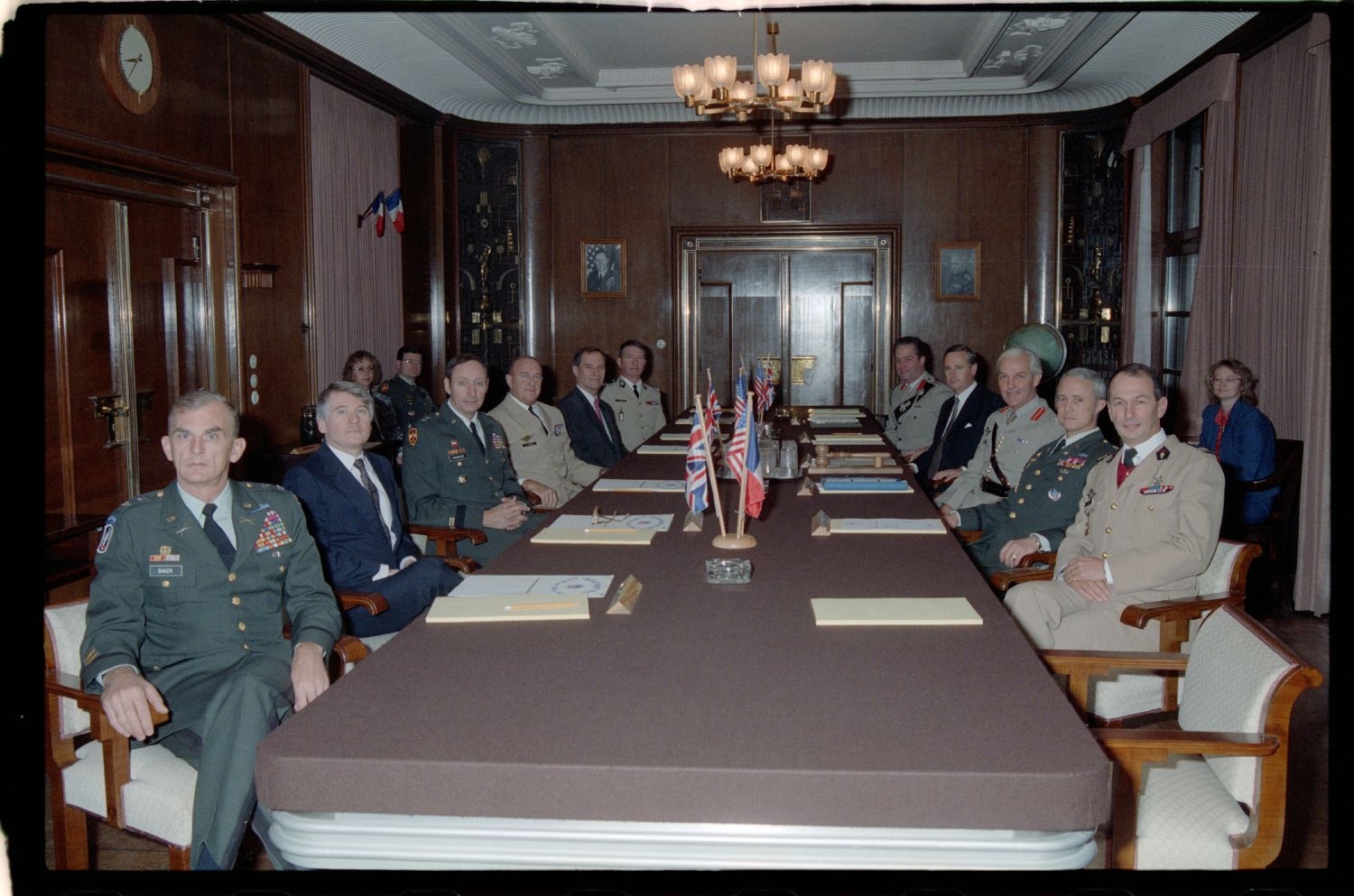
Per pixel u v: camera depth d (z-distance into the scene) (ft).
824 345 29.91
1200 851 6.23
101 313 15.60
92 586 8.03
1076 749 4.90
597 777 4.77
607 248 29.81
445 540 13.00
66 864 7.65
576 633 6.81
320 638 8.32
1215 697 6.95
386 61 23.80
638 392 23.03
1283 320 18.86
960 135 28.60
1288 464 16.87
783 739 5.05
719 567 8.07
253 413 19.08
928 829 4.76
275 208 19.92
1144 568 9.58
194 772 7.48
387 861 4.96
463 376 14.40
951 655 6.27
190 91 16.98
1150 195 26.02
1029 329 25.62
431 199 28.02
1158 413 10.19
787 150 23.81
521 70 25.52
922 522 10.34
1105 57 23.98
